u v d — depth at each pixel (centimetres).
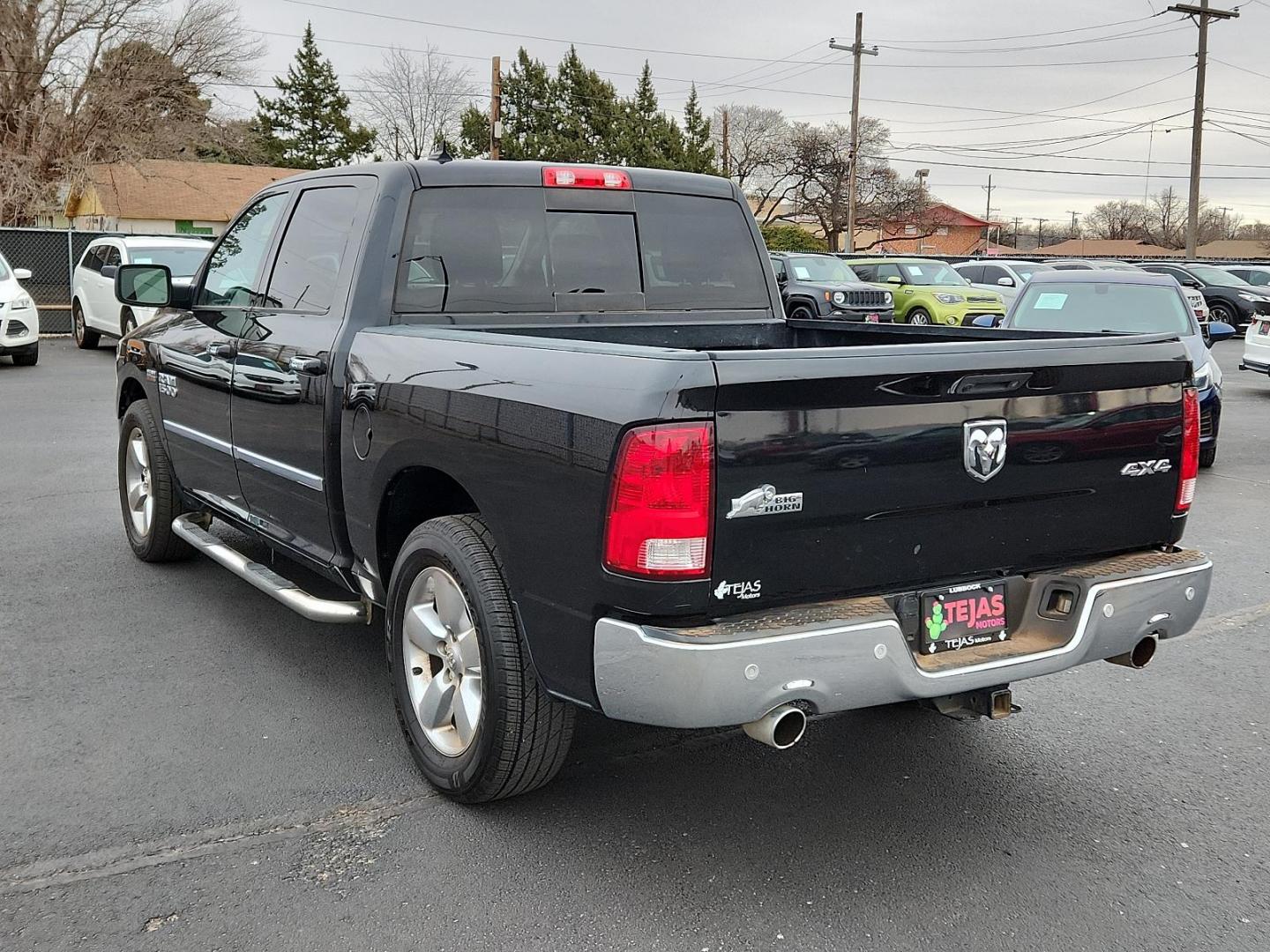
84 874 319
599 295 464
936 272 2459
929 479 310
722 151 6588
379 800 367
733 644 279
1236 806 375
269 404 458
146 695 451
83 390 1411
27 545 677
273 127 6606
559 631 309
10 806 358
